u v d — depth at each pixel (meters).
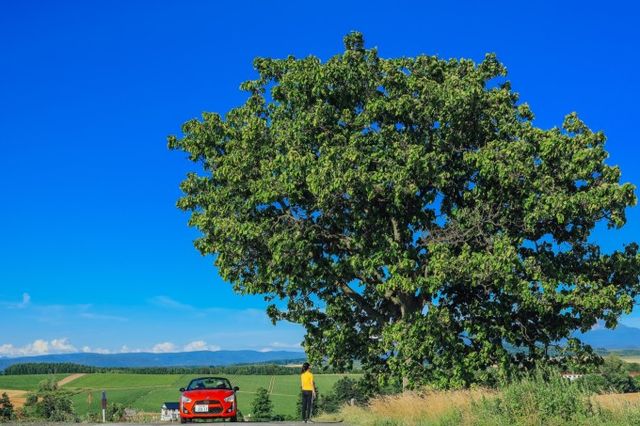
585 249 23.77
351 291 26.48
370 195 20.89
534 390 13.82
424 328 21.50
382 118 23.53
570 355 24.05
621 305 21.66
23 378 124.50
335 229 24.89
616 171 21.58
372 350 25.31
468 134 23.41
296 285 24.48
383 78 23.83
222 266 24.48
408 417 17.58
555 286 21.75
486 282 22.86
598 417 12.65
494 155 21.38
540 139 22.08
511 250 20.38
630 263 23.05
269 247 22.70
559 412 12.97
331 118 23.70
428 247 22.11
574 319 23.67
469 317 23.55
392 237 23.69
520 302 22.94
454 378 21.70
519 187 21.44
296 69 24.89
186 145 26.17
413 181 21.36
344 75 23.81
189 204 25.72
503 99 23.64
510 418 13.35
